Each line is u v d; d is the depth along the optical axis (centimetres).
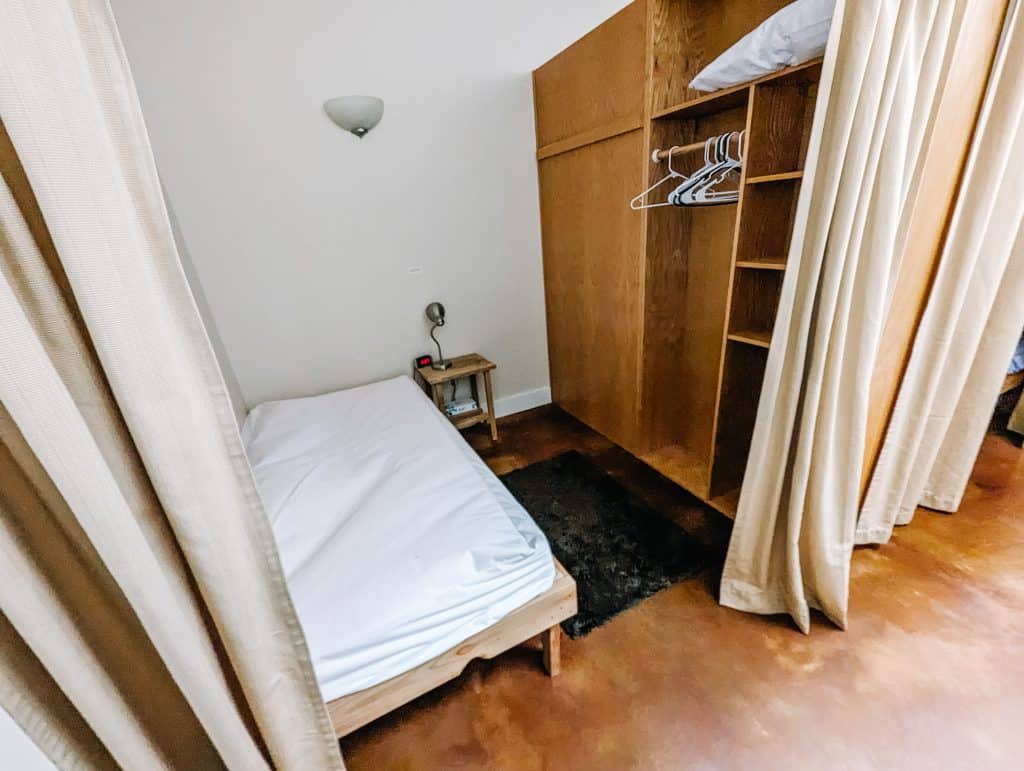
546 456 259
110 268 48
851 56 98
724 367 167
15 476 48
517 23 239
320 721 78
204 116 199
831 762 108
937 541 169
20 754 44
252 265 227
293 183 222
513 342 307
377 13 213
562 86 228
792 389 124
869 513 163
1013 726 111
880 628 139
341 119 215
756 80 132
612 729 119
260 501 66
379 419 199
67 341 49
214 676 61
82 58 45
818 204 111
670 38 169
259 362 242
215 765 73
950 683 121
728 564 150
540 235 290
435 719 125
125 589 51
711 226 192
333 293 248
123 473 55
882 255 113
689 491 202
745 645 138
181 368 56
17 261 45
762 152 141
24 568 47
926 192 123
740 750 112
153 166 52
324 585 104
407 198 248
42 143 42
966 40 112
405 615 97
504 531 116
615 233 217
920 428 153
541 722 122
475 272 280
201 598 65
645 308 205
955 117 119
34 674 51
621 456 253
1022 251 149
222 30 192
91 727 52
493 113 252
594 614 153
